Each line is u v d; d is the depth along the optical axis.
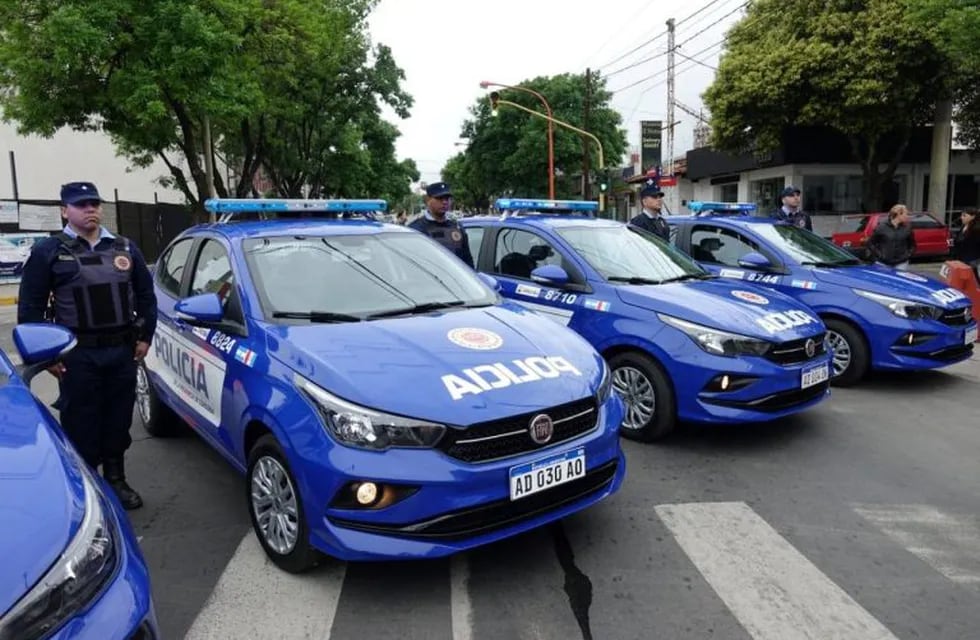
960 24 12.88
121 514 2.31
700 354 4.92
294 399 3.26
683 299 5.26
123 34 13.40
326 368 3.23
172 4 13.46
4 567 1.75
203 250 4.83
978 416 5.87
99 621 1.84
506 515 3.17
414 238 4.93
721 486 4.47
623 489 4.45
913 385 6.89
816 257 7.48
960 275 9.08
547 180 43.12
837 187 27.25
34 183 24.94
